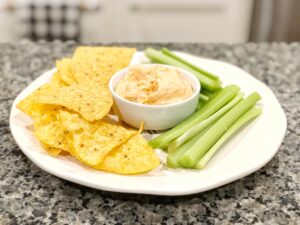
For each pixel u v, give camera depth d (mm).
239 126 302
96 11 795
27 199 251
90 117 268
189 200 252
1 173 271
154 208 247
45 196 253
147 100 301
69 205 247
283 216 242
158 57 385
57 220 236
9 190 257
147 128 312
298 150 301
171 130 295
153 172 259
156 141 289
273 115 313
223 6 819
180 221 238
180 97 307
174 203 250
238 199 254
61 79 338
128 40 839
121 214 242
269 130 296
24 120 298
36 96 287
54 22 727
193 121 302
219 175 249
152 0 805
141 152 261
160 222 237
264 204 250
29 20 726
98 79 329
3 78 392
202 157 271
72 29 735
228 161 266
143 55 403
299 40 705
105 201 251
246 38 840
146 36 841
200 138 282
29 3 713
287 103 366
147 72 316
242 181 269
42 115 284
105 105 282
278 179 271
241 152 275
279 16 691
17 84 383
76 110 271
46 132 271
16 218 237
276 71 423
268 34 709
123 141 264
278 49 472
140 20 823
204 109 316
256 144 282
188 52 459
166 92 302
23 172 273
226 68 384
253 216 242
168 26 836
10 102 354
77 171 250
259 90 351
